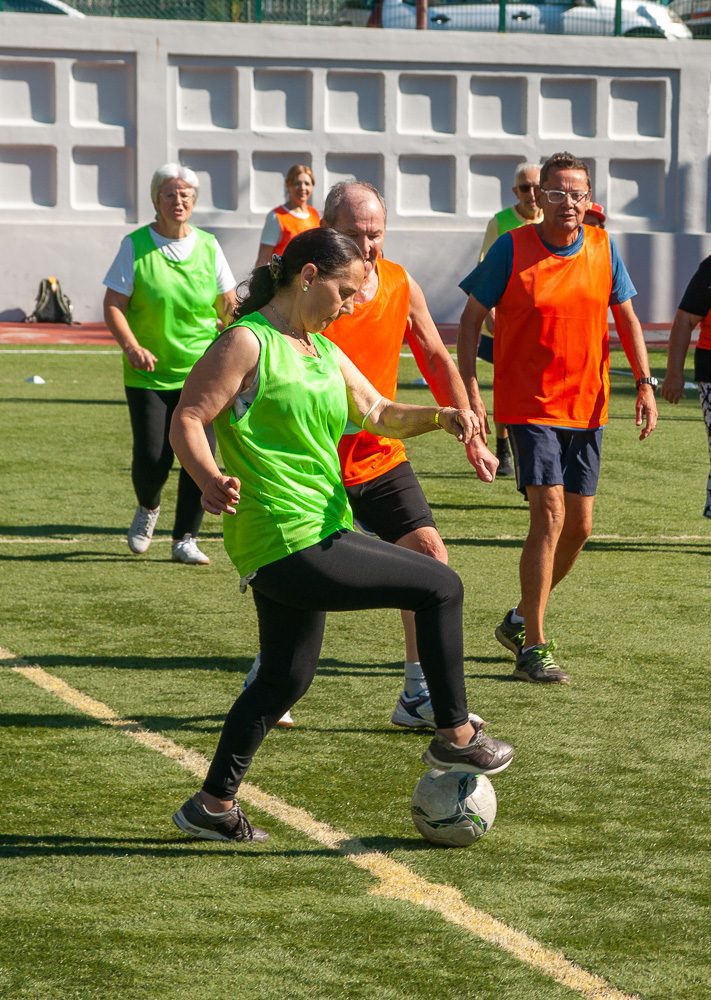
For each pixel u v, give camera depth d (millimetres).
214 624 8867
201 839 5496
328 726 6945
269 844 5449
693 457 15938
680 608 9523
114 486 13570
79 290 30281
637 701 7461
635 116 32344
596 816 5805
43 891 4992
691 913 4883
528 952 4559
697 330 30344
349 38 30750
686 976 4422
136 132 30234
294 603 5078
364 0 31859
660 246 32219
